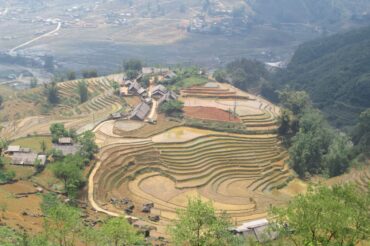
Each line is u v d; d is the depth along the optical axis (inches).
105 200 3878.0
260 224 2925.7
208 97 6692.9
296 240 1835.6
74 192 3676.2
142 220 3462.1
